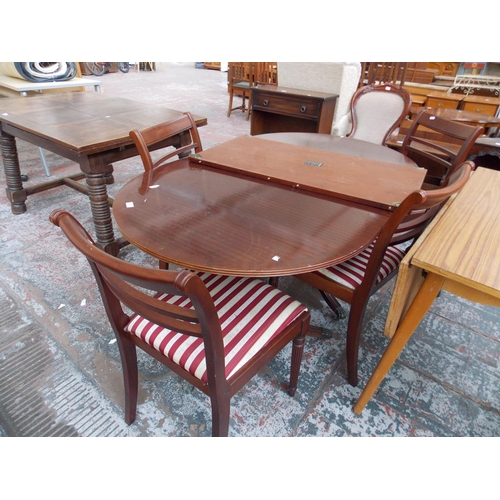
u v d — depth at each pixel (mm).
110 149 1679
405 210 917
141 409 1255
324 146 1858
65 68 2904
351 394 1327
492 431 1215
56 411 1235
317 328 1488
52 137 1659
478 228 982
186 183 1297
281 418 1240
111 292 943
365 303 1158
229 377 902
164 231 1004
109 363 1409
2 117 1950
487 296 846
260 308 1054
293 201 1181
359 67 2992
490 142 2246
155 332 974
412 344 1536
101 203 1777
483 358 1483
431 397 1321
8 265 1910
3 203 2533
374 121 2434
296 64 2980
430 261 843
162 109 2244
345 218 1092
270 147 1620
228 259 888
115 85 6574
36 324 1564
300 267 867
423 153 1901
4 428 1178
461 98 3891
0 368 1367
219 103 5672
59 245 2094
